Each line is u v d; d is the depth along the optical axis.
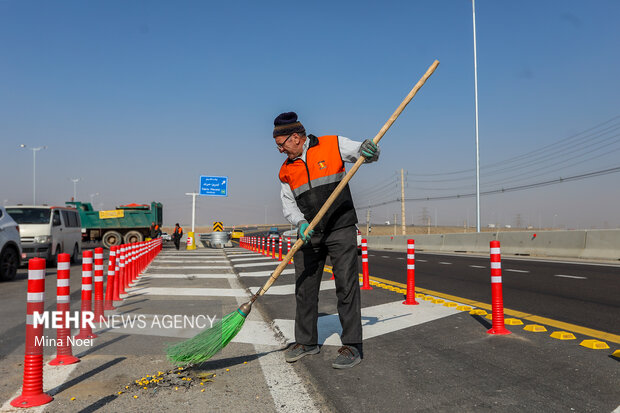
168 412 2.85
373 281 9.51
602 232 15.90
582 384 3.17
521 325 5.07
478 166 26.45
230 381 3.43
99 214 31.59
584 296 7.25
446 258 18.14
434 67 3.51
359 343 3.77
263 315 6.08
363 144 3.51
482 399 2.96
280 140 3.79
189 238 31.08
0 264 10.60
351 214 3.82
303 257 3.99
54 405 2.98
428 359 3.84
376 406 2.89
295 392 3.18
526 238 19.53
